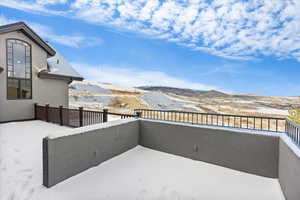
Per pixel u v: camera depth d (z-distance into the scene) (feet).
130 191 9.01
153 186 9.58
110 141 13.28
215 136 12.49
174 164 12.67
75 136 10.30
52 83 33.45
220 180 10.35
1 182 9.18
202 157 13.08
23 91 29.22
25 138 18.11
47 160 8.66
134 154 14.57
